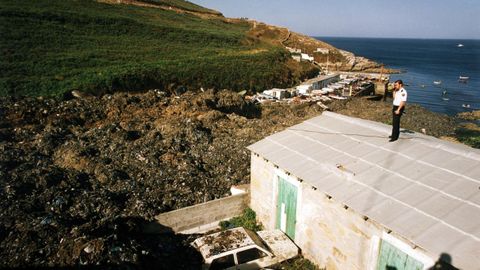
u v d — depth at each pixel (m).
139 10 83.50
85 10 66.56
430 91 77.50
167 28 70.50
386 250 9.87
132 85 38.31
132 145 23.22
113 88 36.12
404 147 12.84
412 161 11.88
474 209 9.16
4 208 14.29
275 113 40.84
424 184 10.58
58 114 27.08
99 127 26.06
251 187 16.59
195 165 21.25
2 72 34.41
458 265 7.75
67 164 20.06
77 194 16.48
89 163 20.02
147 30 66.31
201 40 71.19
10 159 19.39
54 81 33.62
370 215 9.86
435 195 10.02
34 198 15.49
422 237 8.65
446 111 57.59
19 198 15.48
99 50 49.06
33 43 45.00
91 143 23.06
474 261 7.72
